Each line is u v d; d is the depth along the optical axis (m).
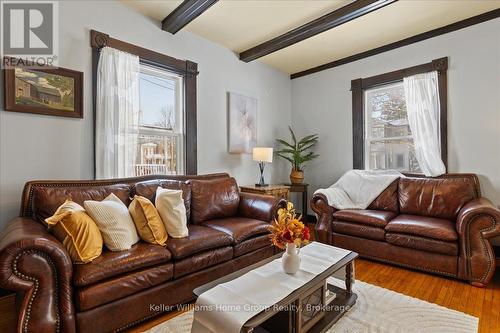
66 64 2.39
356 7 2.68
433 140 3.25
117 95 2.61
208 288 1.41
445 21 3.12
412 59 3.51
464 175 3.05
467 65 3.10
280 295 1.35
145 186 2.46
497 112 2.93
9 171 2.13
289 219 1.66
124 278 1.63
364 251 2.90
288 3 2.75
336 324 1.72
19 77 2.17
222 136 3.79
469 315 1.83
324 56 4.14
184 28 3.27
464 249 2.30
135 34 2.85
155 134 3.16
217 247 2.17
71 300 1.45
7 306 1.94
